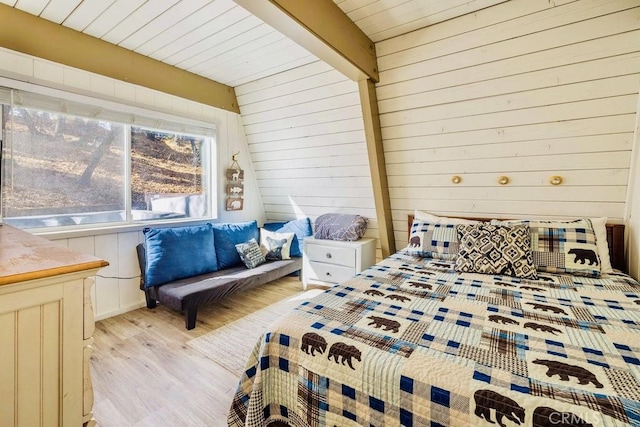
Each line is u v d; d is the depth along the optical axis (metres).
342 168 3.14
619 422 0.69
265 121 3.36
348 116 2.79
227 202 3.53
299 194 3.67
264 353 1.18
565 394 0.78
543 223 2.11
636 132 1.87
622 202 2.07
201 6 1.93
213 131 3.29
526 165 2.25
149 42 2.38
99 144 2.53
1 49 1.94
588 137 2.00
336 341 1.08
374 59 2.32
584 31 1.75
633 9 1.63
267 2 1.42
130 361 1.91
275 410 1.16
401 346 1.03
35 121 2.19
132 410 1.50
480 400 0.79
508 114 2.15
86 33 2.27
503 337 1.09
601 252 1.98
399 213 3.02
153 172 2.92
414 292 1.57
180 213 3.18
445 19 2.03
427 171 2.66
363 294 1.54
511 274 1.87
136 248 2.73
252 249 3.24
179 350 2.05
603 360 0.94
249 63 2.73
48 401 0.98
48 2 1.91
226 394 1.63
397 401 0.90
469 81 2.15
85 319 1.05
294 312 1.31
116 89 2.50
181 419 1.45
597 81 1.84
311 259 3.26
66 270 0.97
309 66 2.71
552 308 1.36
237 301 2.97
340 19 1.90
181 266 2.70
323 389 1.04
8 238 1.44
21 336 0.92
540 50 1.88
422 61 2.21
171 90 2.86
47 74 2.14
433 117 2.40
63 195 2.36
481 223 2.24
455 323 1.21
